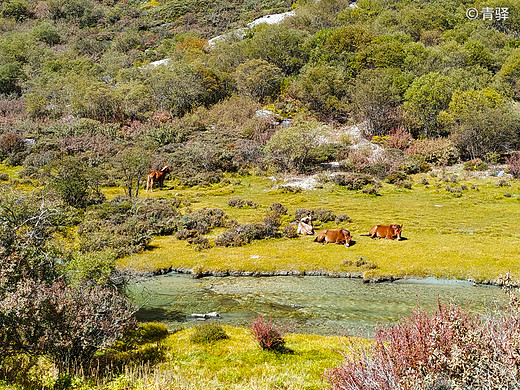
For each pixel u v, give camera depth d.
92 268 12.80
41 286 9.31
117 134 55.78
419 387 5.32
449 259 21.72
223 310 16.47
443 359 5.53
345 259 22.19
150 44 116.69
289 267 21.72
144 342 12.41
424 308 16.09
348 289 18.91
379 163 45.22
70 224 22.03
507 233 26.39
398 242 25.31
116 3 156.62
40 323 8.99
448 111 54.09
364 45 77.06
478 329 5.86
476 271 20.05
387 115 58.53
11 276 9.49
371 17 102.12
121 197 35.22
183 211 33.75
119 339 10.89
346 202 36.50
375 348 6.55
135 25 129.50
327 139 52.22
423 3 105.25
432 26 91.38
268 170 47.81
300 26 102.69
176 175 45.69
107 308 9.95
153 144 51.66
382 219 30.78
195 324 14.86
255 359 10.96
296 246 25.38
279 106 66.12
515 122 46.53
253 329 12.31
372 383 5.72
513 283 6.50
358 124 60.06
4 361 8.89
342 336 13.27
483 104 49.78
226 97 72.94
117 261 22.16
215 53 87.12
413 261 21.64
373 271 20.48
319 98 64.31
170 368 10.23
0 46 93.00
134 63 97.62
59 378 8.59
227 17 127.94
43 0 144.12
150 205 32.75
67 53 101.25
